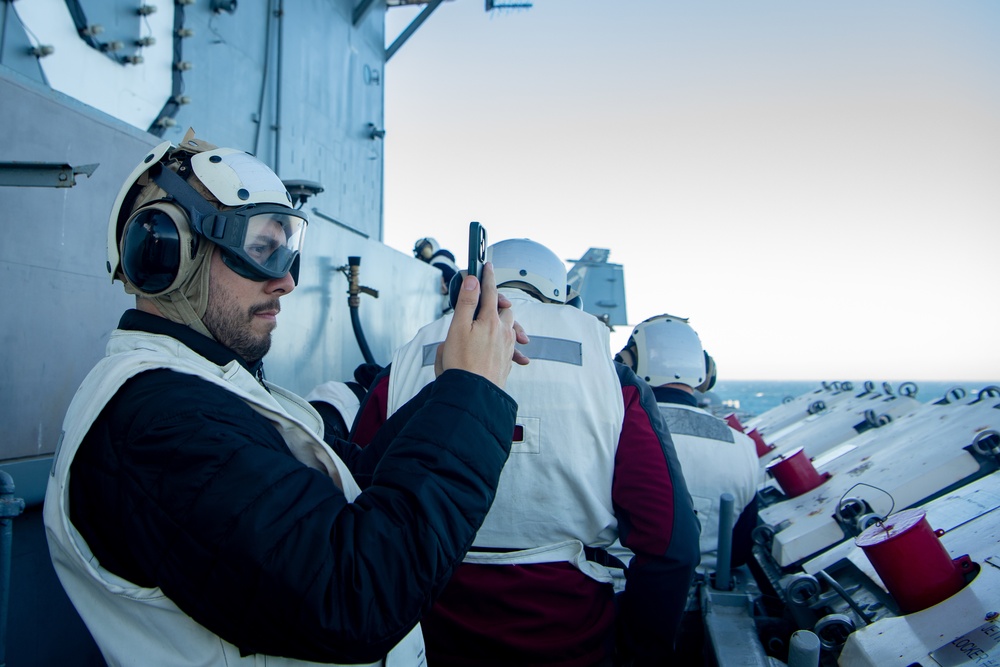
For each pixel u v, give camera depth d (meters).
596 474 1.65
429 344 1.77
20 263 1.41
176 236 0.93
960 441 2.70
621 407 1.67
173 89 2.54
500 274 1.88
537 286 1.87
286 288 1.04
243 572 0.79
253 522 0.79
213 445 0.81
